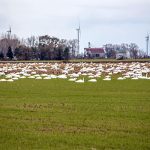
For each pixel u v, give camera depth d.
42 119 48.59
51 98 69.62
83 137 39.03
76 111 54.72
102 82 104.69
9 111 55.06
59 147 35.62
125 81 107.69
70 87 90.56
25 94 76.25
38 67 185.25
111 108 57.38
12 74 134.62
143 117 49.78
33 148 35.38
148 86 92.56
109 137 39.09
